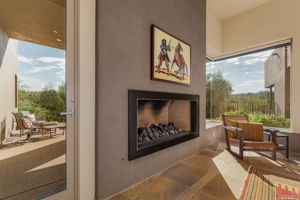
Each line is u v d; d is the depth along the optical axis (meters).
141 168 1.89
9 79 1.66
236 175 2.05
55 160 1.89
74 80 1.40
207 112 4.70
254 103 3.96
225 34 4.21
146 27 1.94
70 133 1.38
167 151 2.30
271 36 3.41
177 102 3.08
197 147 3.01
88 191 1.45
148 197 1.58
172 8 2.39
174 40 2.41
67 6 1.36
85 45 1.42
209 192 1.67
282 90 3.49
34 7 1.52
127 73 1.71
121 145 1.66
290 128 3.20
